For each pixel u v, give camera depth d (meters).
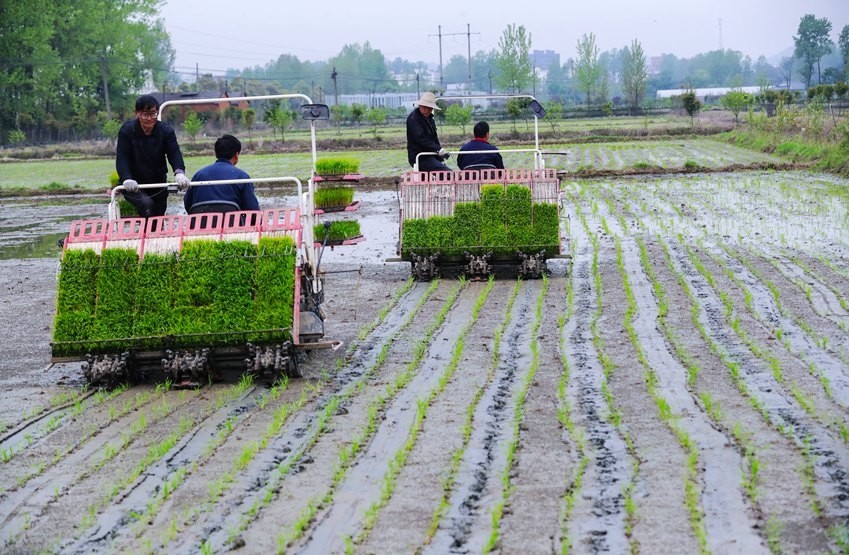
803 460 6.48
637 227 19.20
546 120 69.94
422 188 14.03
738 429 7.07
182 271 9.20
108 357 9.09
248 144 57.25
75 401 8.76
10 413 8.56
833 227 18.42
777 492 5.97
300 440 7.41
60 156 58.16
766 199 23.47
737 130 51.25
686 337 10.13
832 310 11.26
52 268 17.42
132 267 9.26
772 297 12.04
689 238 17.56
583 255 16.02
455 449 7.01
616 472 6.43
